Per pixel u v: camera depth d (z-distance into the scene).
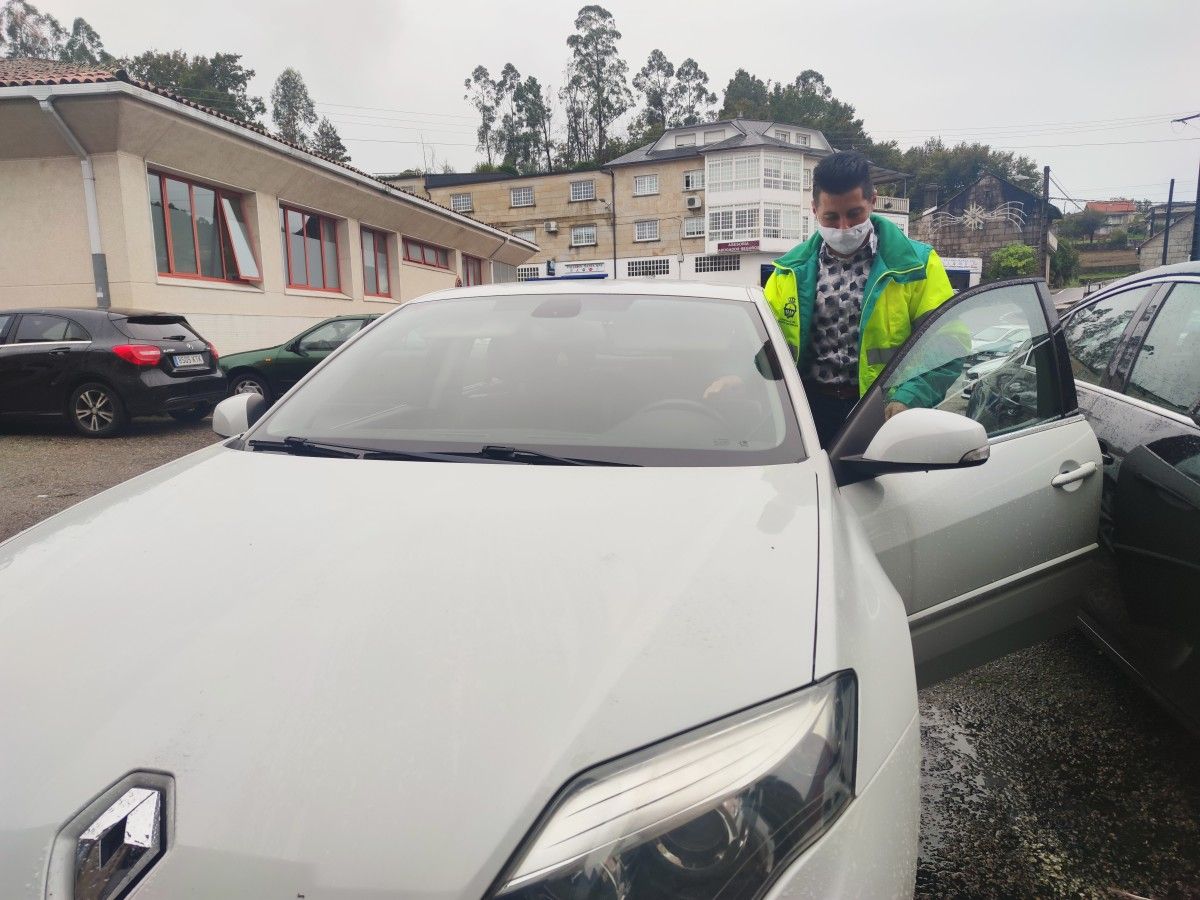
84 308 8.65
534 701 1.02
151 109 11.55
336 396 2.19
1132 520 2.42
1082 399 3.03
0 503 5.57
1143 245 63.94
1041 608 2.37
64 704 1.07
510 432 1.92
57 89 10.75
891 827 1.10
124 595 1.28
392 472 1.72
